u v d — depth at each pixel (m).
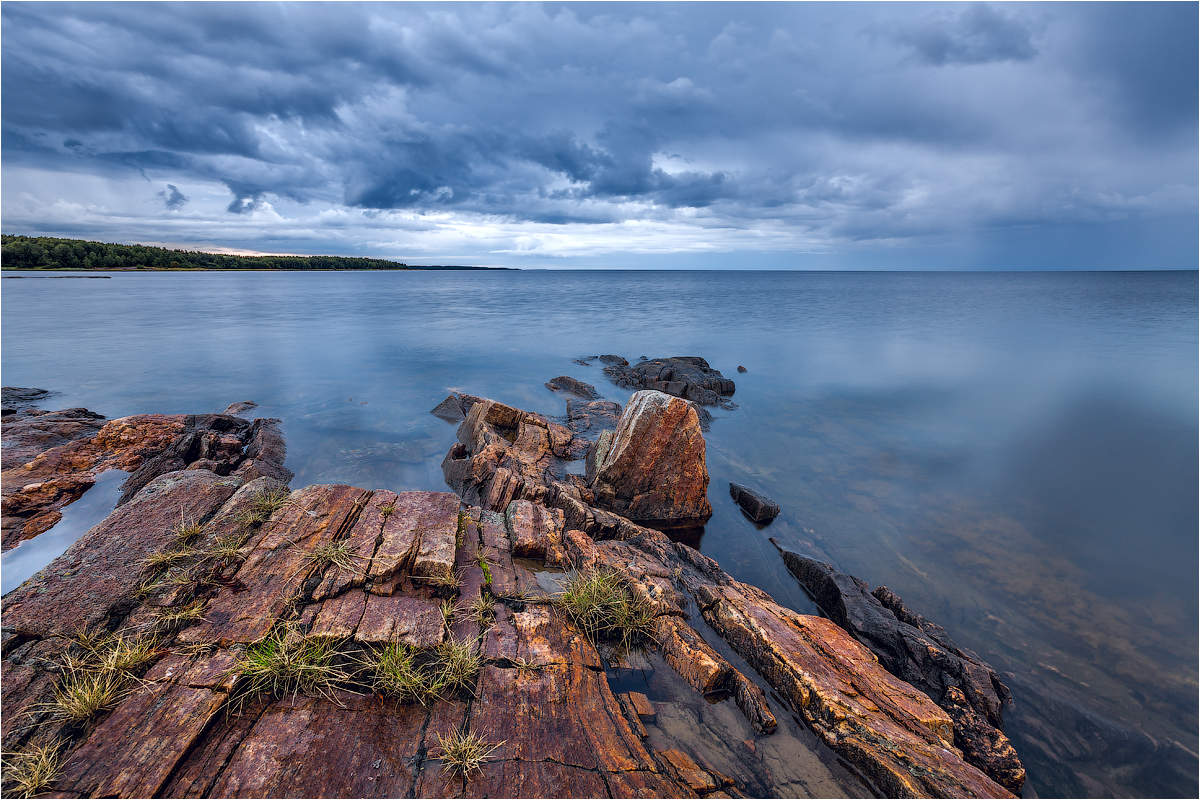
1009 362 35.09
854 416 23.11
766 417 22.95
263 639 6.01
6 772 4.41
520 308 71.75
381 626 6.40
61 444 16.38
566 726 5.55
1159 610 9.84
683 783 5.26
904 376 31.27
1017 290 121.44
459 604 7.14
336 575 7.17
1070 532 12.84
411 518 8.79
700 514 13.36
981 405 24.94
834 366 34.16
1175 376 30.84
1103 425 21.80
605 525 11.29
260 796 4.45
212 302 76.88
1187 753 6.86
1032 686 7.90
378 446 17.59
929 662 7.80
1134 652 8.69
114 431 16.03
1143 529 13.03
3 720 4.91
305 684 5.54
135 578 6.91
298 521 8.44
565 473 15.36
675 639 7.35
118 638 5.90
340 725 5.19
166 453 14.78
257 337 43.28
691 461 12.98
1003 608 9.86
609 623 7.53
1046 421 22.23
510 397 25.20
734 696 6.72
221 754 4.78
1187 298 92.25
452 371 31.17
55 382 27.11
